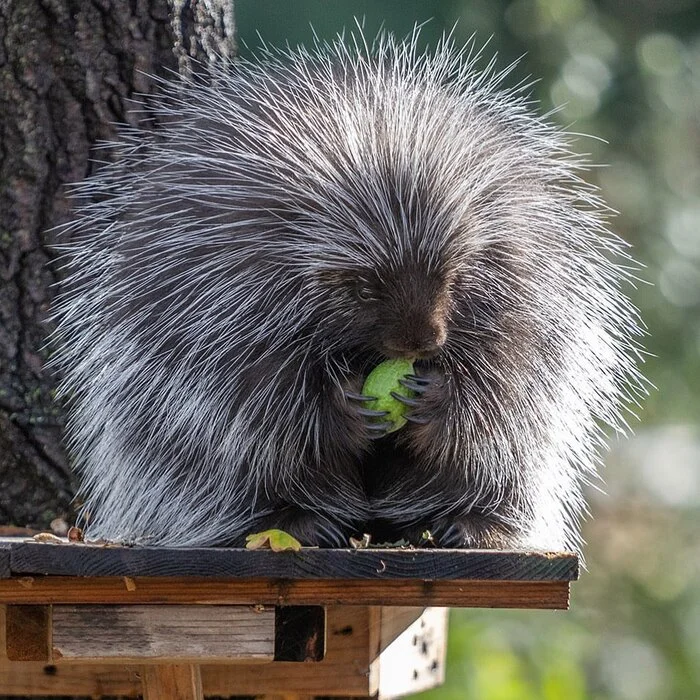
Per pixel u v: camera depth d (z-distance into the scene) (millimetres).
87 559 3510
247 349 4266
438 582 3705
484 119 4625
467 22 8359
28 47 5125
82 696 4668
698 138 10117
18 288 5105
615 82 8992
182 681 3996
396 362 4258
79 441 4949
